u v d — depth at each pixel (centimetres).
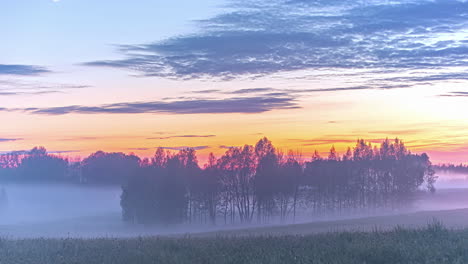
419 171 12494
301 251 1617
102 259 1639
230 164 10225
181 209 10069
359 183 12350
